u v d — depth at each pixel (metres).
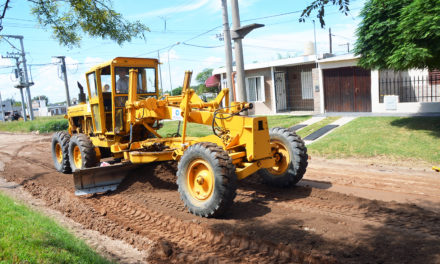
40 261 3.59
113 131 7.63
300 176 6.20
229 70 12.71
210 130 15.06
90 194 7.08
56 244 4.16
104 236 5.02
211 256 4.10
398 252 3.75
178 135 7.86
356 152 9.59
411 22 9.07
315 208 5.35
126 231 5.06
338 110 16.67
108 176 7.10
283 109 19.72
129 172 7.40
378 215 4.90
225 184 4.97
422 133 10.32
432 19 8.55
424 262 3.52
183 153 5.88
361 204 5.36
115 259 4.16
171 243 4.48
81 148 8.16
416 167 7.99
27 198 7.26
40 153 14.14
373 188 6.48
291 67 19.62
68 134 9.68
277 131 6.46
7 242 3.96
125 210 5.99
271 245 4.14
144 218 5.54
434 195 5.87
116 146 7.49
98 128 8.24
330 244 4.02
